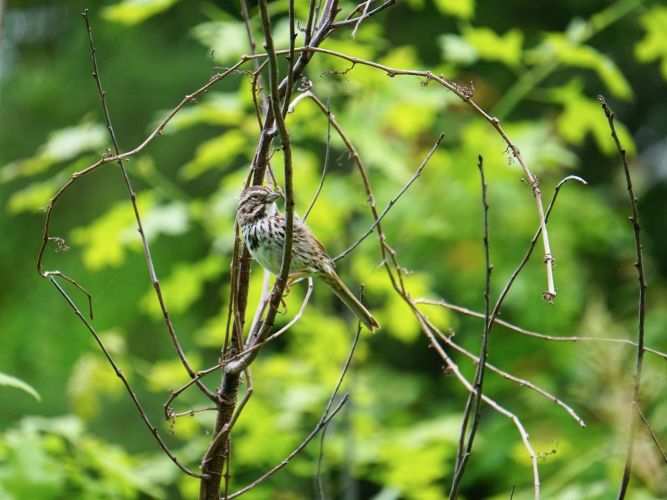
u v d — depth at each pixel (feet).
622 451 33.12
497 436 43.73
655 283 58.23
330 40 35.27
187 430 36.94
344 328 39.34
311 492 44.34
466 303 50.26
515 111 62.44
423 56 61.52
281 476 41.55
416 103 37.27
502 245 49.75
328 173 44.62
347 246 40.60
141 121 55.77
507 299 48.32
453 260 49.80
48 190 36.47
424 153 42.14
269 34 18.71
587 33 38.42
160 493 29.27
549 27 63.62
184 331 55.06
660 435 33.99
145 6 35.06
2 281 56.54
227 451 21.56
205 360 55.06
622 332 36.60
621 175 63.05
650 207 70.33
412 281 39.86
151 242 53.72
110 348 36.47
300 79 23.39
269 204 29.35
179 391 21.22
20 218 56.70
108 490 28.66
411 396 51.24
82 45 58.70
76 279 54.90
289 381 39.37
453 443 36.96
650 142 73.10
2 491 26.55
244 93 36.86
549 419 43.73
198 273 39.60
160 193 38.70
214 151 38.50
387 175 41.06
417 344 65.51
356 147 37.86
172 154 55.11
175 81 55.72
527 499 38.01
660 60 67.15
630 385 32.22
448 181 42.39
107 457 28.86
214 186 54.70
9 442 27.35
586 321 35.73
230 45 35.53
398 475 35.22
